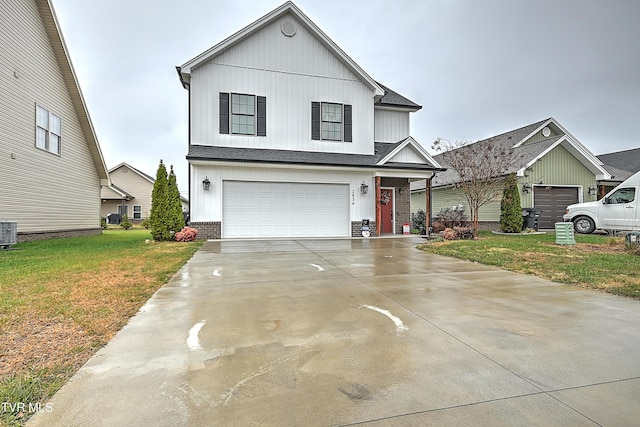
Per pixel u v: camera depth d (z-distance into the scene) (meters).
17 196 11.56
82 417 1.98
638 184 11.85
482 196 12.94
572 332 3.34
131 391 2.26
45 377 2.44
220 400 2.15
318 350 2.92
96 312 3.86
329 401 2.15
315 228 13.95
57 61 13.92
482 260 7.45
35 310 3.86
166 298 4.54
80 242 12.02
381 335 3.26
